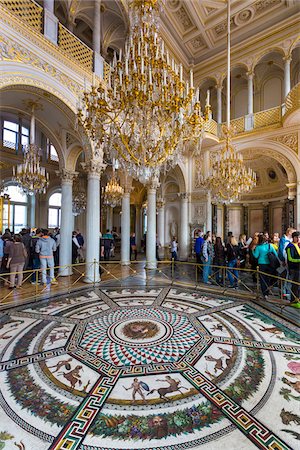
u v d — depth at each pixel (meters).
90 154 7.11
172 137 4.46
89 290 6.28
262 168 12.61
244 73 12.45
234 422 2.07
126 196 11.13
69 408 2.23
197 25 10.44
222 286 6.67
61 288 6.44
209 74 12.17
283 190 12.02
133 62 4.07
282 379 2.65
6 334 3.75
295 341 3.56
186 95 4.16
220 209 13.59
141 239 19.28
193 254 11.85
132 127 4.43
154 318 4.41
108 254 11.07
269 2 9.44
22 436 1.92
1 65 4.89
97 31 7.38
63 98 6.22
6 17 4.97
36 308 4.89
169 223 14.41
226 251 7.11
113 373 2.77
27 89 5.65
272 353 3.22
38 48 5.62
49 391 2.46
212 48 11.73
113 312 4.71
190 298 5.62
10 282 6.22
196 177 12.11
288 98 8.82
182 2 9.41
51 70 5.93
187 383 2.59
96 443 1.87
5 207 14.22
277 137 9.81
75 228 17.92
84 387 2.53
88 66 6.97
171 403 2.30
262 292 5.64
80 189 17.08
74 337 3.66
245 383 2.59
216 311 4.77
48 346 3.38
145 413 2.18
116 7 8.62
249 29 10.61
